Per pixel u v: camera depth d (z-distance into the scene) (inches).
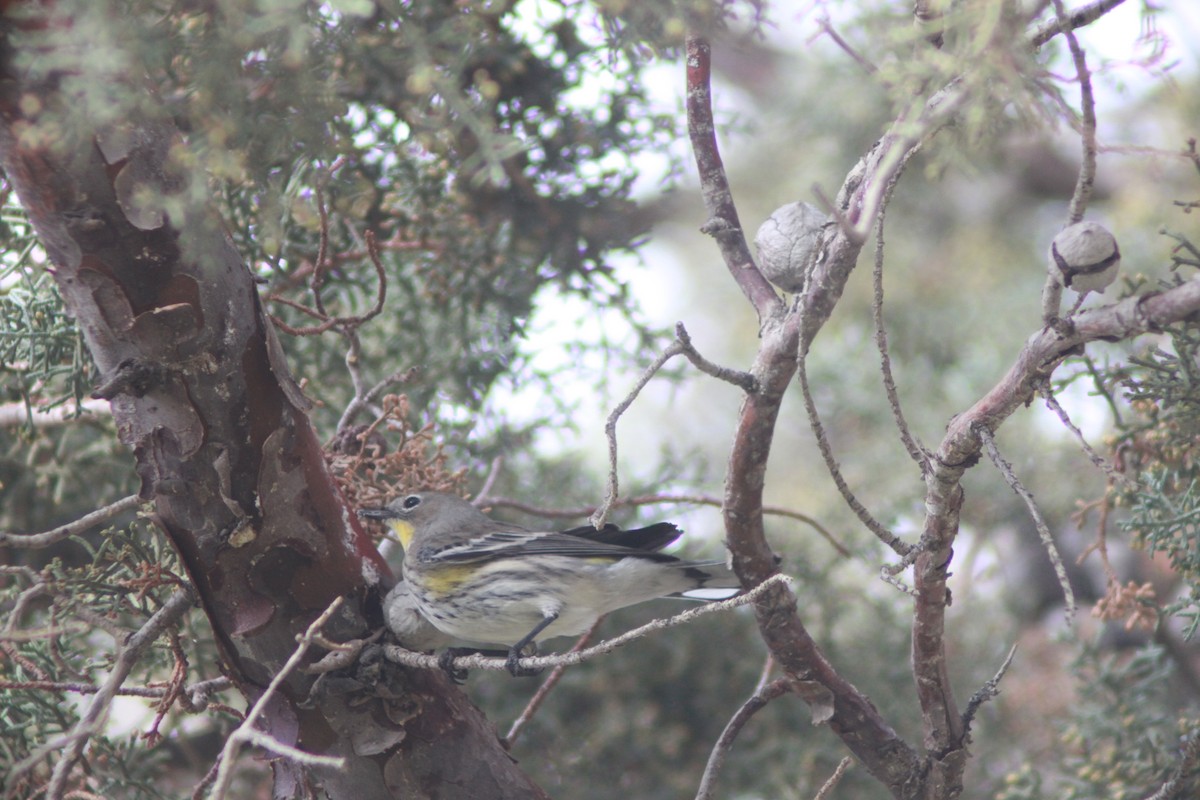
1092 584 684.7
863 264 762.2
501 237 530.0
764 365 326.0
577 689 568.7
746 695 575.8
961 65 234.4
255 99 273.7
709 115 367.6
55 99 259.8
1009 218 778.8
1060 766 521.0
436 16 321.1
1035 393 281.1
